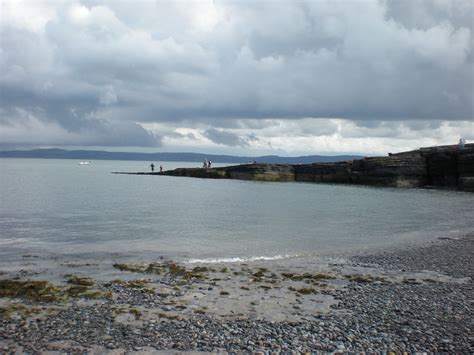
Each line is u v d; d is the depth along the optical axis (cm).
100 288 1727
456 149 8344
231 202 5578
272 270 2097
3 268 2083
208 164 12875
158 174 13075
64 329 1266
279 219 4009
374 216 4259
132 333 1238
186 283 1820
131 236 3056
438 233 3291
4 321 1328
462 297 1631
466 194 6950
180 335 1223
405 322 1340
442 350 1129
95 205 5016
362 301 1578
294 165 10406
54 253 2462
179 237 3036
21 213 4206
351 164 9294
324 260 2344
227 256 2442
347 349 1128
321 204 5369
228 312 1445
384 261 2317
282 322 1345
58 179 10612
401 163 8412
